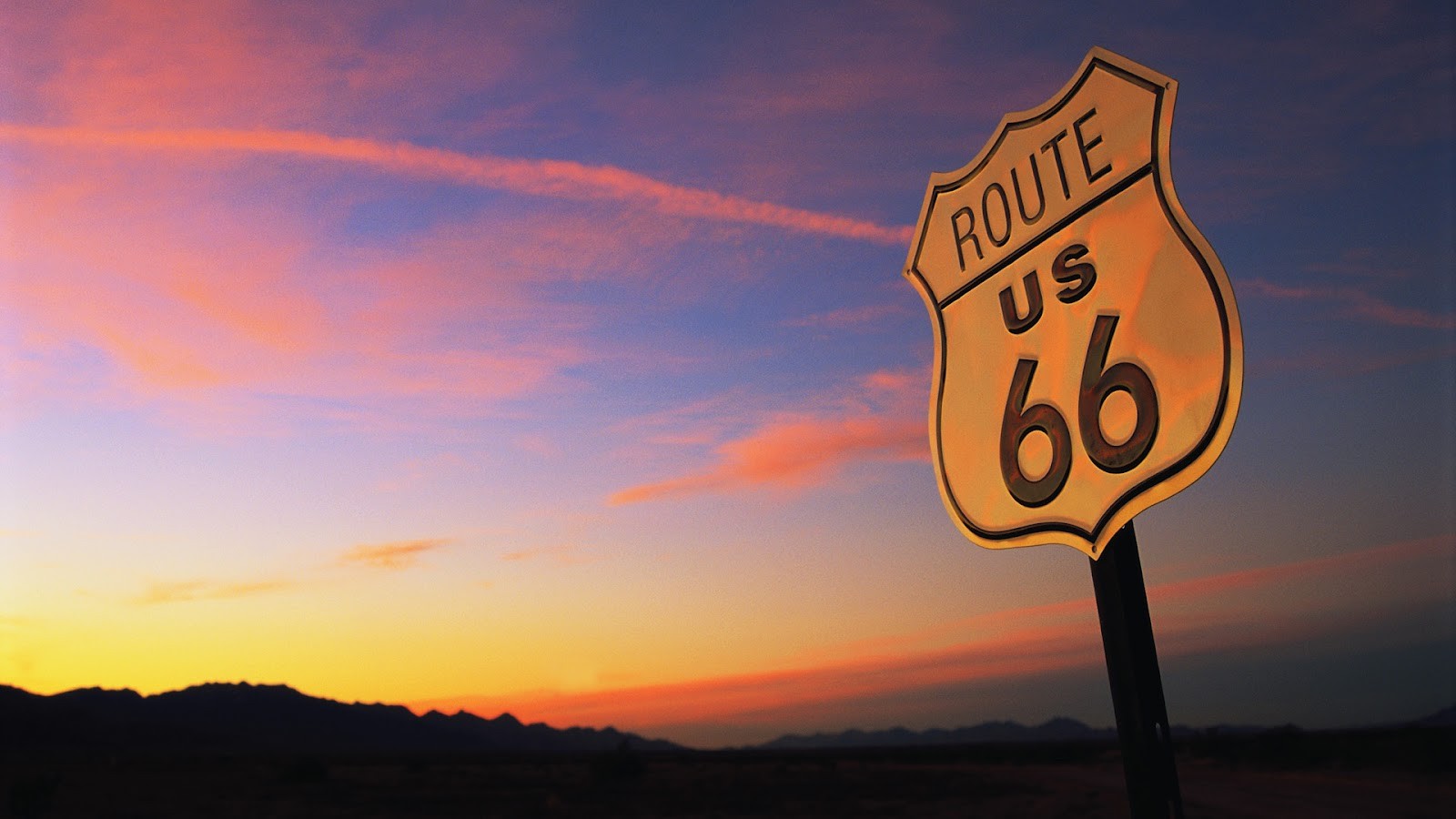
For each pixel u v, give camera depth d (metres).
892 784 52.22
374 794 49.09
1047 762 75.94
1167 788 3.12
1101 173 3.51
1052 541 3.58
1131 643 3.28
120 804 41.84
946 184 4.42
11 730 194.62
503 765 94.56
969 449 4.10
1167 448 3.09
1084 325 3.52
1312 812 23.25
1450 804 24.31
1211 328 2.98
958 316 4.26
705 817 34.53
